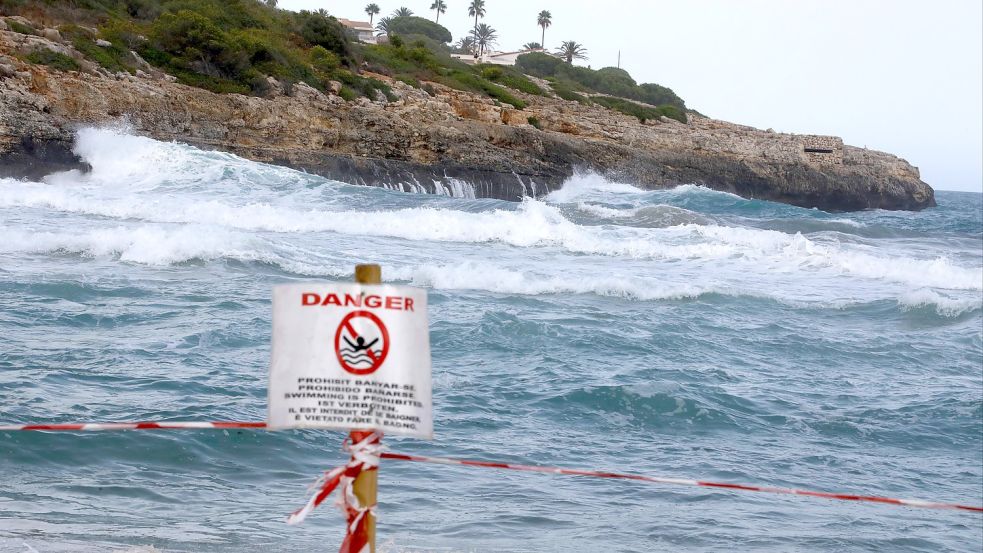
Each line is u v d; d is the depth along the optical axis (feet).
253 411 29.68
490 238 81.51
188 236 61.52
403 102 179.73
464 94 203.10
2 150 115.55
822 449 31.86
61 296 46.29
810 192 254.47
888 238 113.29
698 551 20.83
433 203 105.91
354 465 9.93
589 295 57.67
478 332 43.98
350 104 168.76
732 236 83.97
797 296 62.49
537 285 58.03
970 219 228.84
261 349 38.45
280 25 194.59
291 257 63.36
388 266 61.77
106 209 83.05
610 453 29.35
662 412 34.12
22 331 38.63
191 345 38.24
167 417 28.07
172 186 107.76
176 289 50.34
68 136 120.16
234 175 114.52
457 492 24.18
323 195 106.93
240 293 50.52
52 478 22.44
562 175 190.60
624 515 23.26
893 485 28.63
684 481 14.65
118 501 21.25
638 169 207.31
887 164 288.71
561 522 22.21
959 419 36.27
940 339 51.60
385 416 9.29
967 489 28.78
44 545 17.07
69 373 32.42
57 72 128.36
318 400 9.24
